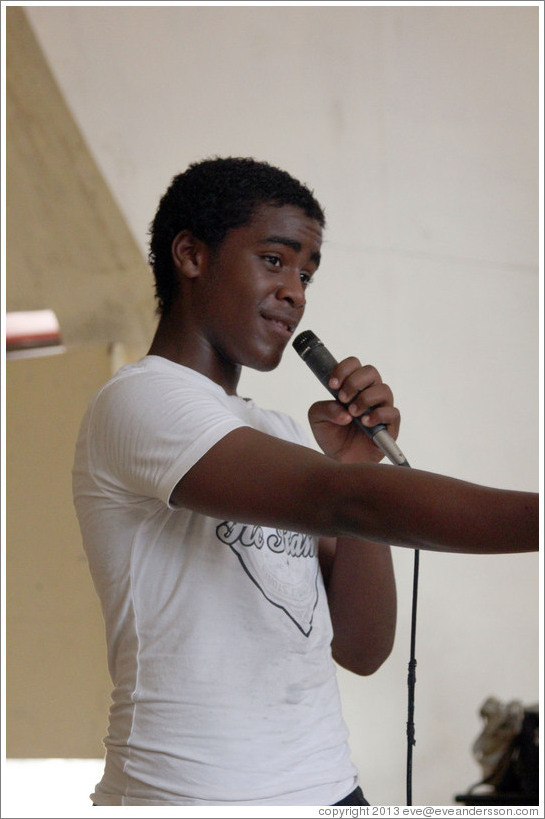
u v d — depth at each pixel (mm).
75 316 5320
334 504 1593
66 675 5078
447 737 5734
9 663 5113
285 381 5562
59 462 5230
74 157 5285
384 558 2402
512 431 6195
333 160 5891
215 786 1807
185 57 5602
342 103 5949
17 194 5199
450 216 6172
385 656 2461
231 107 5680
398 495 1535
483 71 6332
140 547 1940
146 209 5391
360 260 5902
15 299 5254
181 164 5516
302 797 1856
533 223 6387
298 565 2080
